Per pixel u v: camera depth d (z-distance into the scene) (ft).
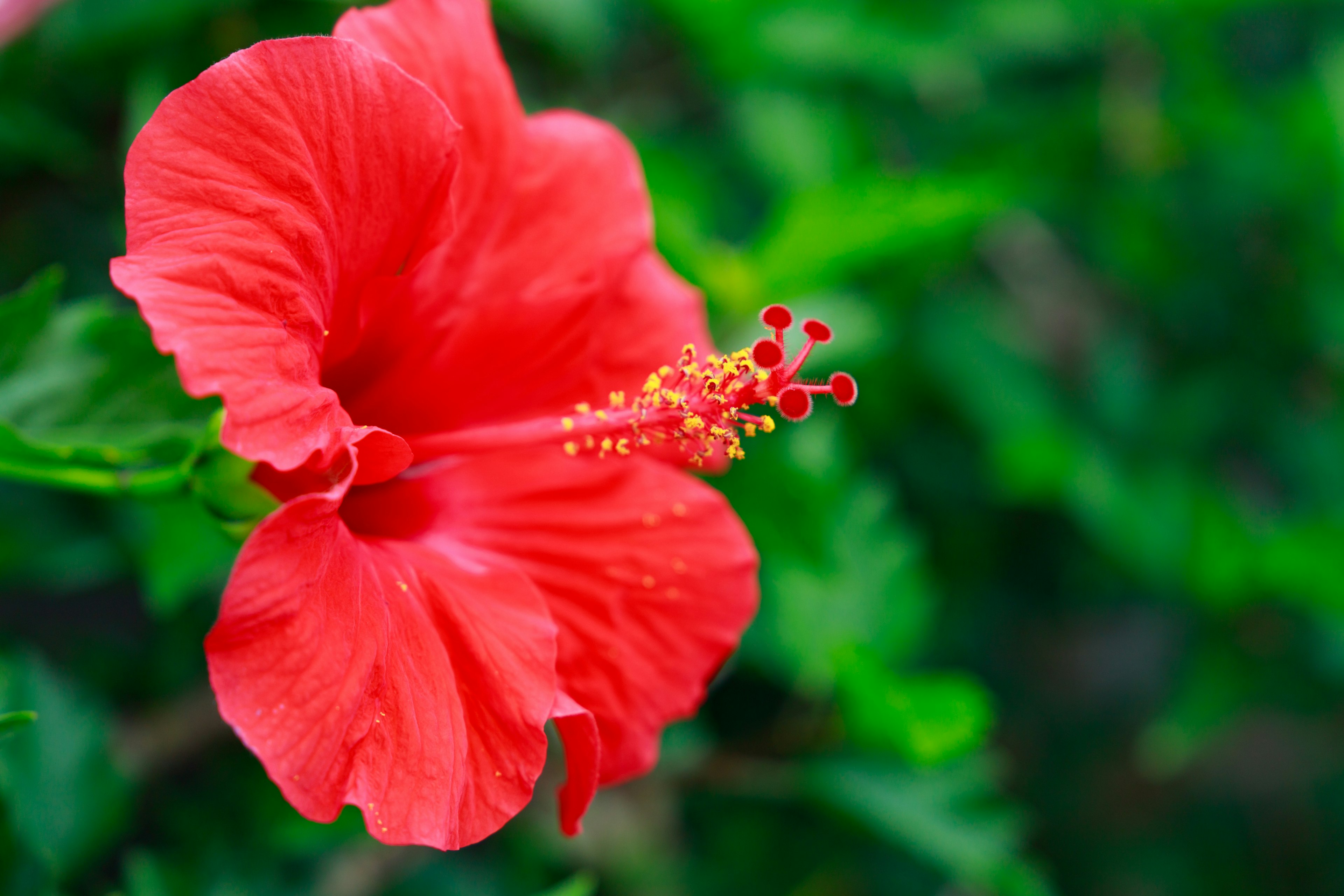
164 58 1.55
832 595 1.72
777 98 1.81
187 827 1.60
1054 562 2.13
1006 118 1.98
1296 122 2.02
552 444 1.43
